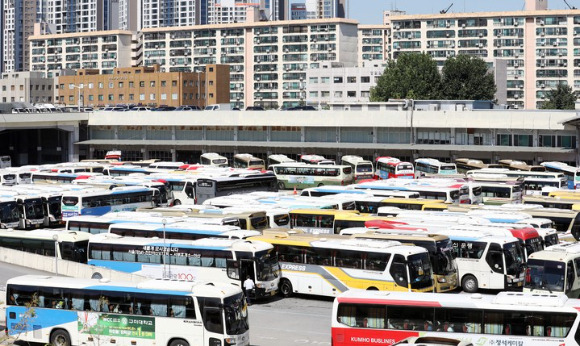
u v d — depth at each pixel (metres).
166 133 133.38
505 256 46.75
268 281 45.72
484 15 196.62
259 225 57.50
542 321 32.28
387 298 34.16
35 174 94.31
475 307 33.03
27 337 36.81
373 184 75.38
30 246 54.25
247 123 126.56
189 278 46.66
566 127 105.00
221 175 85.12
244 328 34.69
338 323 34.75
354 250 44.88
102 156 137.00
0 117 120.00
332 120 120.38
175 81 197.38
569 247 43.03
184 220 54.53
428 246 45.22
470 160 105.44
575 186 89.75
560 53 192.75
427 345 27.62
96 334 35.66
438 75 157.38
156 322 34.78
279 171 102.00
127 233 52.78
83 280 37.06
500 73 183.50
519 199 76.38
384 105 121.56
